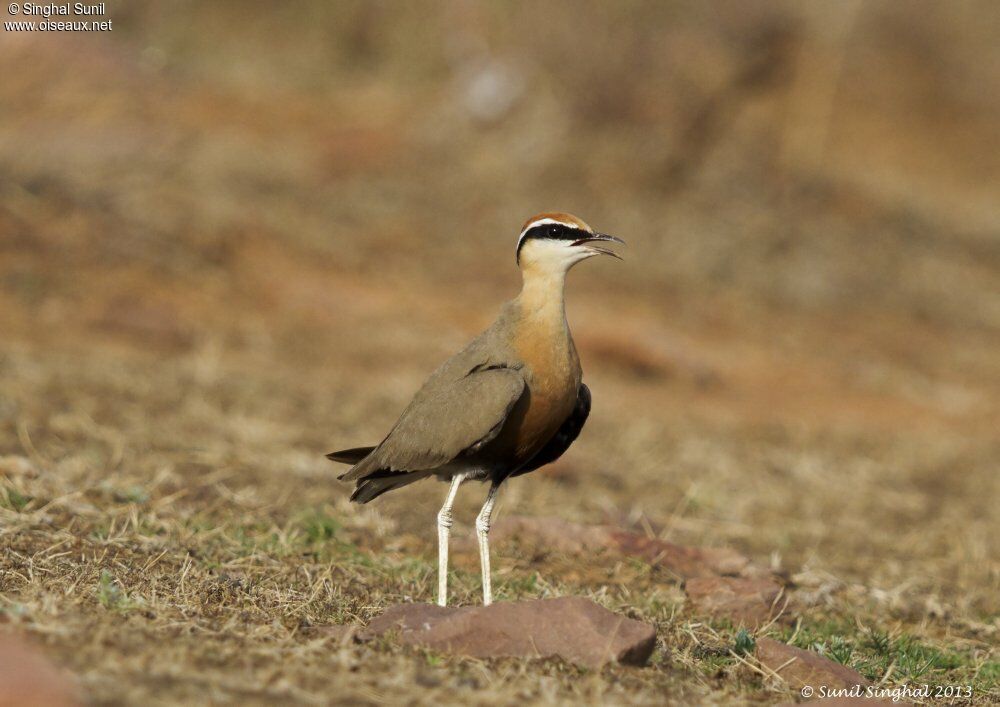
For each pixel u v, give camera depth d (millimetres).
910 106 46719
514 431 10828
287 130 36625
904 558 16297
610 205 34000
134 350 22172
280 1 45219
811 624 12242
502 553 13719
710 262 32500
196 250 27000
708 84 40281
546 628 9102
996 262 38094
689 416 23312
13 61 36562
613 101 37281
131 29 42844
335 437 18672
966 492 20500
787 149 39531
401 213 32469
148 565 11156
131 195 28703
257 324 24609
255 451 17234
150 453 16312
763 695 9195
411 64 43375
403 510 15641
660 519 16797
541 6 39281
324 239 29609
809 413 25016
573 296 29109
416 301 27438
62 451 15727
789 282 32594
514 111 37531
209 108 37281
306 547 13055
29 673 6797
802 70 43438
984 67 49812
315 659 8430
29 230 25672
